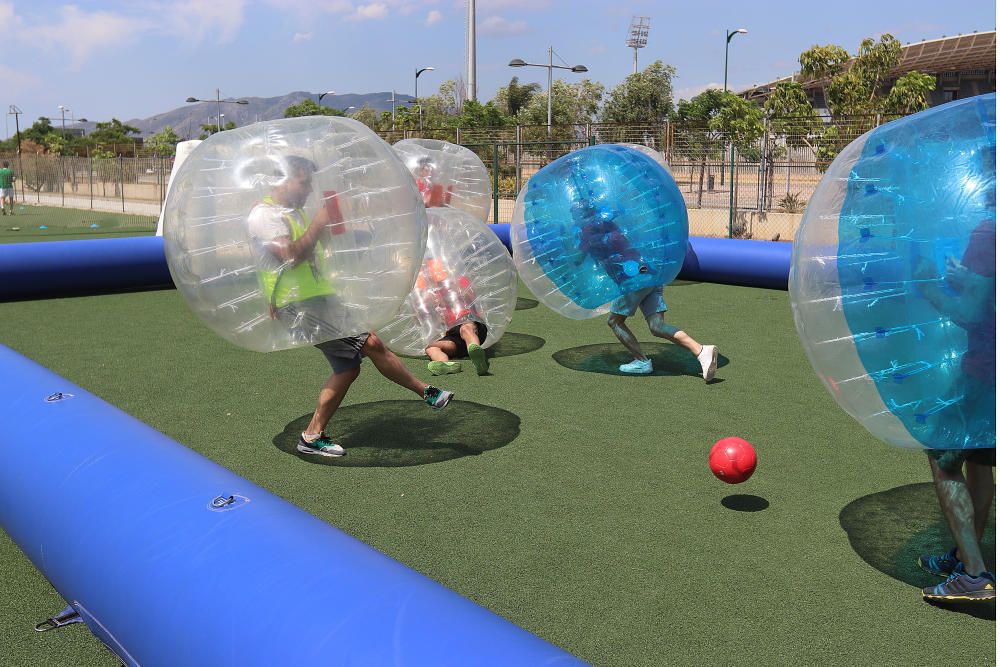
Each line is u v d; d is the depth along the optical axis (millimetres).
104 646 2967
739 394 6160
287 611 2174
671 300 10539
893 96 24703
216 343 8055
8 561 3619
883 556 3582
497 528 3893
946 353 2736
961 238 2656
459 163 10094
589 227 6258
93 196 35781
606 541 3746
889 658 2844
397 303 4441
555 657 1918
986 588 3047
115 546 2734
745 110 24250
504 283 6984
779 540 3744
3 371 4520
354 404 5938
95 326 9047
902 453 4863
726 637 2980
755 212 20172
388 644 1986
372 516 4039
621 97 52438
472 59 48219
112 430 3570
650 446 5008
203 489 2934
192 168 4219
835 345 3029
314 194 4094
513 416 5621
